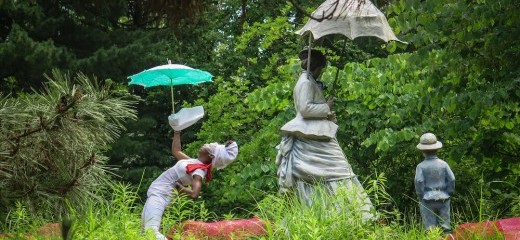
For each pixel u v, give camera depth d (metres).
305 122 9.96
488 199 15.20
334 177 9.82
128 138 25.95
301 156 9.91
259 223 7.98
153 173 25.77
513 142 14.73
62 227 3.57
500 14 13.46
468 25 13.60
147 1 5.39
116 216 7.76
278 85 17.36
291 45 22.36
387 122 16.77
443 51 14.26
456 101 14.02
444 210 10.02
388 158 18.36
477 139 14.89
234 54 26.19
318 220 7.76
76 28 24.45
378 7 9.91
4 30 25.03
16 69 23.00
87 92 7.35
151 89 29.34
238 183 17.92
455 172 17.30
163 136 29.75
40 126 7.03
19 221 7.45
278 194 10.05
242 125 21.53
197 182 8.88
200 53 27.59
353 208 7.81
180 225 7.65
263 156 18.55
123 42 24.69
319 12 9.71
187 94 29.31
